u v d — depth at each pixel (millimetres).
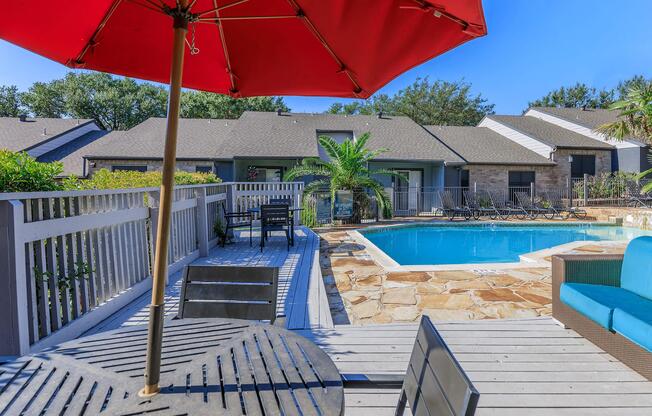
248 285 2168
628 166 17531
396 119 20312
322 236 10102
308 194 12773
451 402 936
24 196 2627
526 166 17734
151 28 2230
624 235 11844
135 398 1248
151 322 1269
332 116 19828
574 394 2338
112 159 15508
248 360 1515
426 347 1215
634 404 2232
